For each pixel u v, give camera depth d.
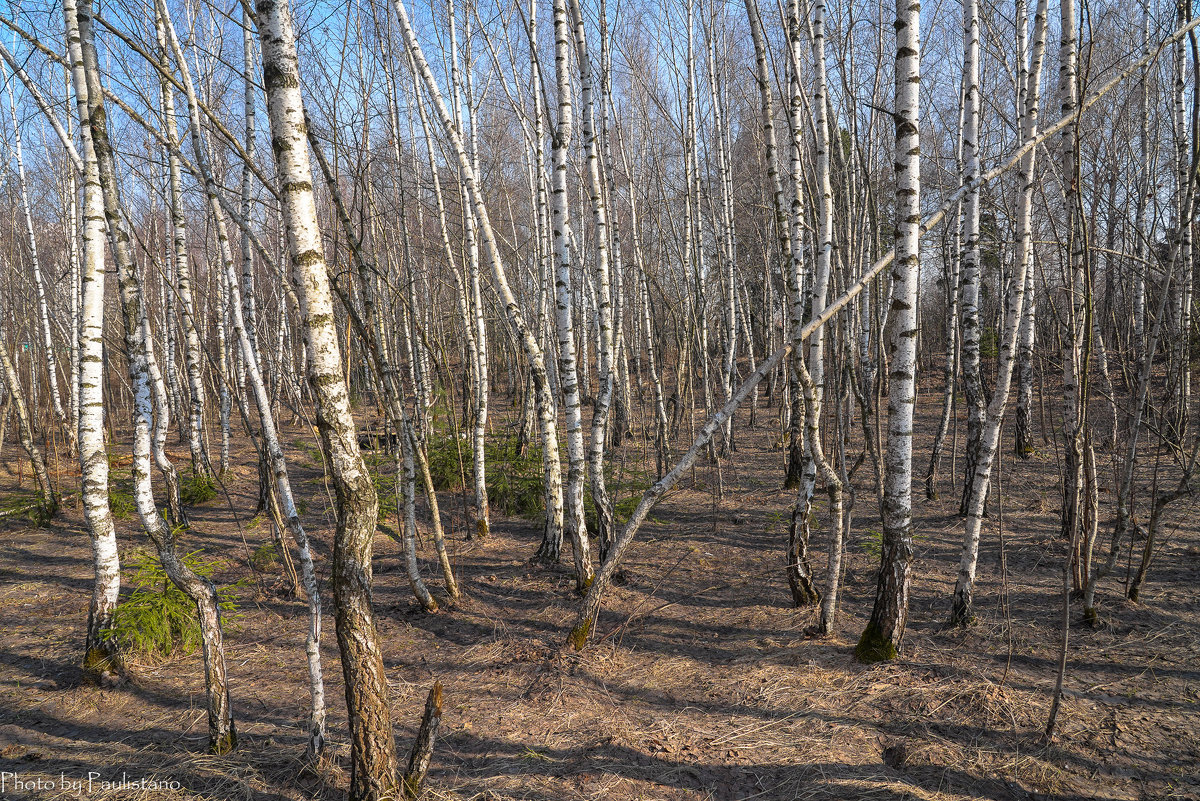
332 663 5.01
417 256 10.75
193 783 3.62
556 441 6.80
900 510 4.45
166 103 6.53
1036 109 4.67
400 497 7.51
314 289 2.84
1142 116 8.70
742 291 11.86
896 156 4.11
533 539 7.71
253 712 4.34
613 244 8.93
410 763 3.15
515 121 14.28
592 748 3.81
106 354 14.04
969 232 7.12
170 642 5.10
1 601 6.30
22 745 4.03
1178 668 4.24
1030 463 9.34
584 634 4.97
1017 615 5.08
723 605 5.70
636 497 8.33
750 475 9.95
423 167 12.27
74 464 12.15
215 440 14.19
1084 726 3.74
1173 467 8.08
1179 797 3.20
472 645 5.18
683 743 3.84
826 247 4.96
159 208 11.89
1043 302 10.11
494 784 3.51
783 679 4.43
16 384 9.28
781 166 12.55
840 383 5.07
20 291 13.53
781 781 3.49
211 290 11.63
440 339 8.13
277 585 6.46
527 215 15.59
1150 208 10.95
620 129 10.57
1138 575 5.10
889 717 3.96
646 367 16.33
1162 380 11.96
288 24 2.79
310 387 2.96
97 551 4.78
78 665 4.97
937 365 18.30
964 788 3.37
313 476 11.07
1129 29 9.00
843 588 5.80
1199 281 8.94
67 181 11.41
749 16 5.00
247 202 6.77
